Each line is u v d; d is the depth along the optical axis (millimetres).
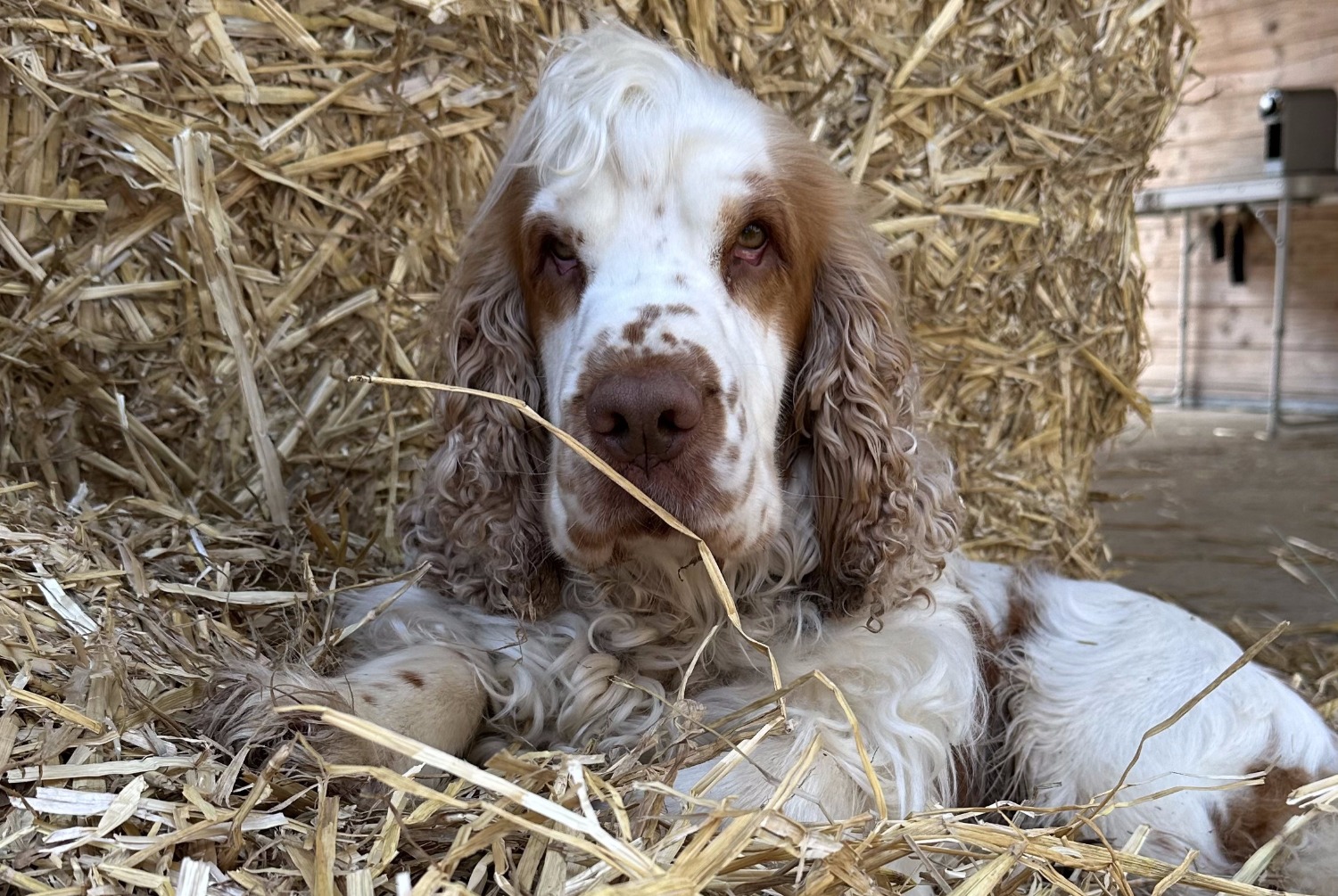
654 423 438
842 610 538
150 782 388
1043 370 897
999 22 839
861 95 812
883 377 542
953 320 846
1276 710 530
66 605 455
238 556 575
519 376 549
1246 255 2348
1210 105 2357
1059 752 549
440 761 358
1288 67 2213
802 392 539
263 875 365
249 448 690
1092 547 952
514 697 501
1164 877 424
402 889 349
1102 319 922
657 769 418
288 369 704
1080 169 879
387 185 714
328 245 706
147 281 665
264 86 681
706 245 487
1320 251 2229
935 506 552
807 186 540
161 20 655
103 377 649
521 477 542
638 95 495
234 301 667
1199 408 2430
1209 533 1203
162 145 652
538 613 538
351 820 390
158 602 500
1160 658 561
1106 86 885
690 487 447
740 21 767
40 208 633
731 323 484
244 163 673
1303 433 1977
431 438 693
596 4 742
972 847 451
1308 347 2277
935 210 831
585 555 461
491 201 562
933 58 822
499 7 720
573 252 494
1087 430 952
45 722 398
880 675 512
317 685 446
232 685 429
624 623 528
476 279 560
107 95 640
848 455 534
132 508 595
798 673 510
